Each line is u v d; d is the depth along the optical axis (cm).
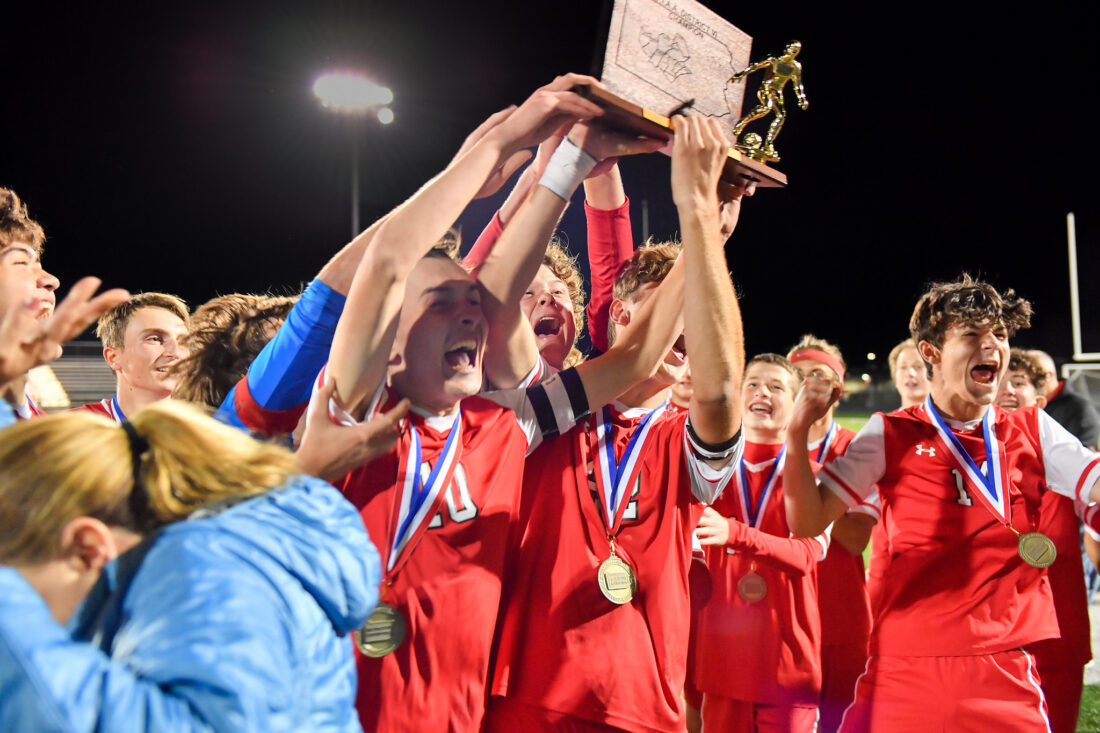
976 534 272
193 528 104
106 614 101
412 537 171
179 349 285
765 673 287
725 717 293
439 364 179
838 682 343
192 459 111
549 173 195
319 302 165
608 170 241
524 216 195
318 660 107
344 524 116
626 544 200
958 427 286
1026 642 265
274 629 100
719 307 186
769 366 327
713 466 200
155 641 94
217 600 97
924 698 268
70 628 101
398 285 159
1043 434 287
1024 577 270
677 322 208
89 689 89
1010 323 286
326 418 146
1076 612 288
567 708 184
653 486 208
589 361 210
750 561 297
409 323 179
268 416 166
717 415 192
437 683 164
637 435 216
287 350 164
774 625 290
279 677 97
